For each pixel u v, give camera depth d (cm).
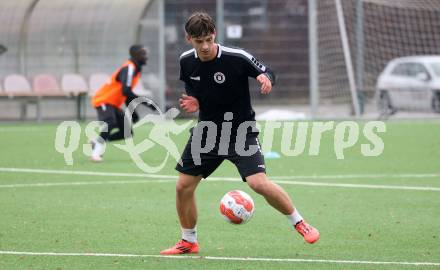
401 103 7150
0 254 2036
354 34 7212
